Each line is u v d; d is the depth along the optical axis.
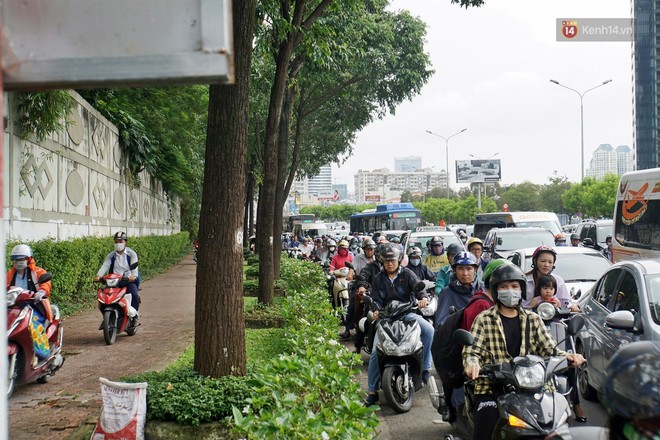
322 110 27.95
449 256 9.91
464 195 116.94
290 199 112.81
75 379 8.48
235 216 6.00
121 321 11.51
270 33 13.55
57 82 1.68
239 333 6.03
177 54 1.66
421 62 22.98
